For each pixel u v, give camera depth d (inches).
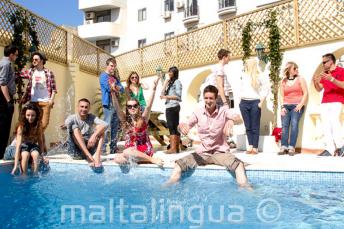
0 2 308.8
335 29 290.5
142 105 281.0
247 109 267.9
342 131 263.7
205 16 848.3
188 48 471.2
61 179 193.8
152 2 971.3
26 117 208.4
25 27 337.7
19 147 208.4
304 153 280.8
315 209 134.3
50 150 313.6
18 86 311.6
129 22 1035.9
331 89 243.4
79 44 478.6
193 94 478.0
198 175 190.4
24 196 156.9
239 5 784.9
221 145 194.1
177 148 287.1
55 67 409.1
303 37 310.5
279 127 316.2
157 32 957.2
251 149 267.3
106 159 232.2
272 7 337.1
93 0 1058.1
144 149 211.6
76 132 214.5
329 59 240.5
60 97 418.3
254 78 269.6
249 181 183.8
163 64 513.7
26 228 115.4
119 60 604.4
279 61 323.6
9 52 238.8
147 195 157.1
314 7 303.9
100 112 523.2
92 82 520.1
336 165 192.1
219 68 261.4
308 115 292.2
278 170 184.5
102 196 156.4
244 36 359.6
